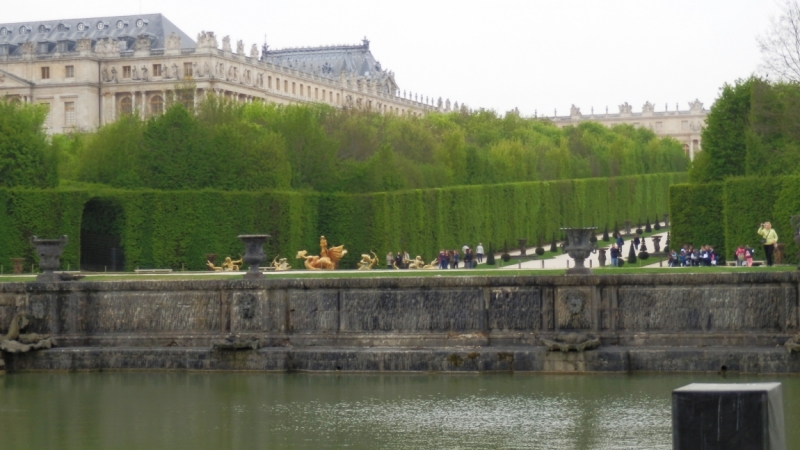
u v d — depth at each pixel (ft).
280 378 173.78
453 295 179.83
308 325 184.14
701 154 340.80
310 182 391.86
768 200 300.61
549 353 172.14
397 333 181.16
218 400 154.40
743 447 66.80
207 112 428.56
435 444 124.06
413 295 180.96
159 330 188.75
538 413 139.64
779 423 68.80
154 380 174.29
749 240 302.86
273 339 184.24
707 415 67.41
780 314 170.60
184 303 187.93
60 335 189.16
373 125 527.40
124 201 336.29
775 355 164.76
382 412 143.23
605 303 175.73
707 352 167.63
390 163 404.57
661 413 137.39
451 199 418.31
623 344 174.81
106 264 340.39
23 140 331.98
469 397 152.25
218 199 346.33
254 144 364.38
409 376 172.65
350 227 381.81
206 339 186.39
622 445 120.98
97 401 155.43
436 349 176.55
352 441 126.72
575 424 132.36
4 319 189.88
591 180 546.67
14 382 174.09
